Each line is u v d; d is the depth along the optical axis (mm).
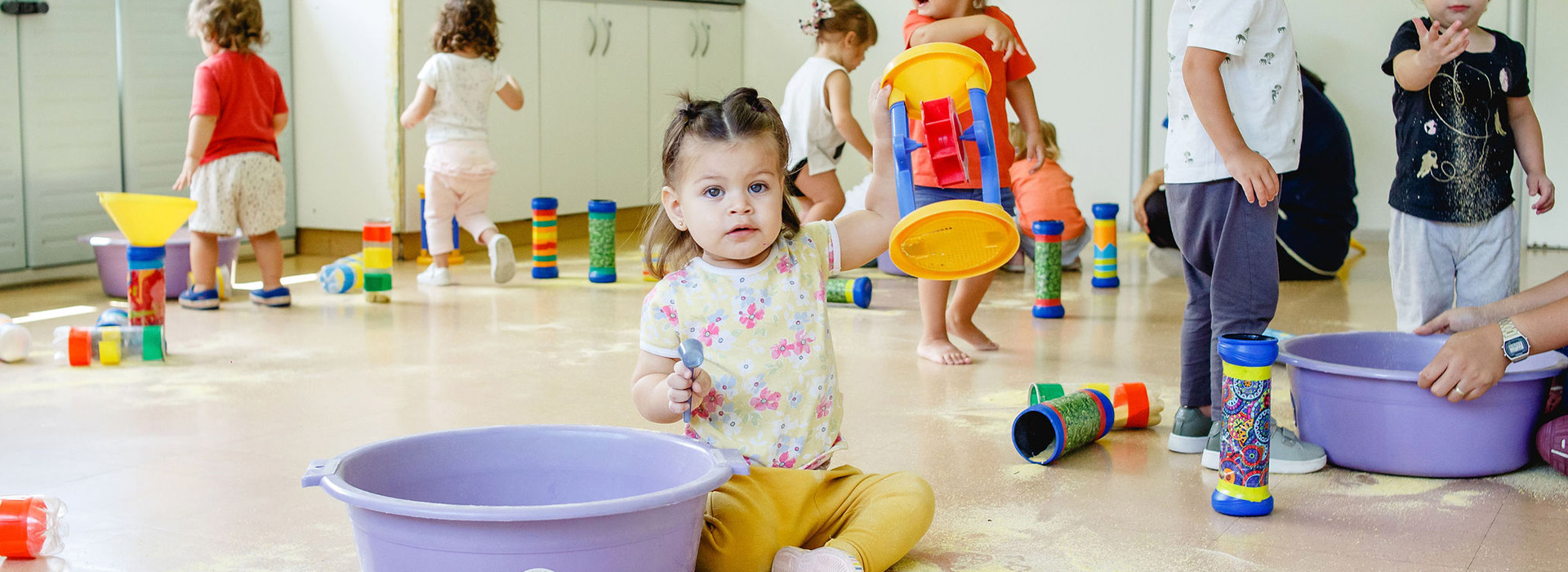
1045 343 3180
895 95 1663
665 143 1515
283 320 3541
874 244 1649
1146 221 4680
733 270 1532
